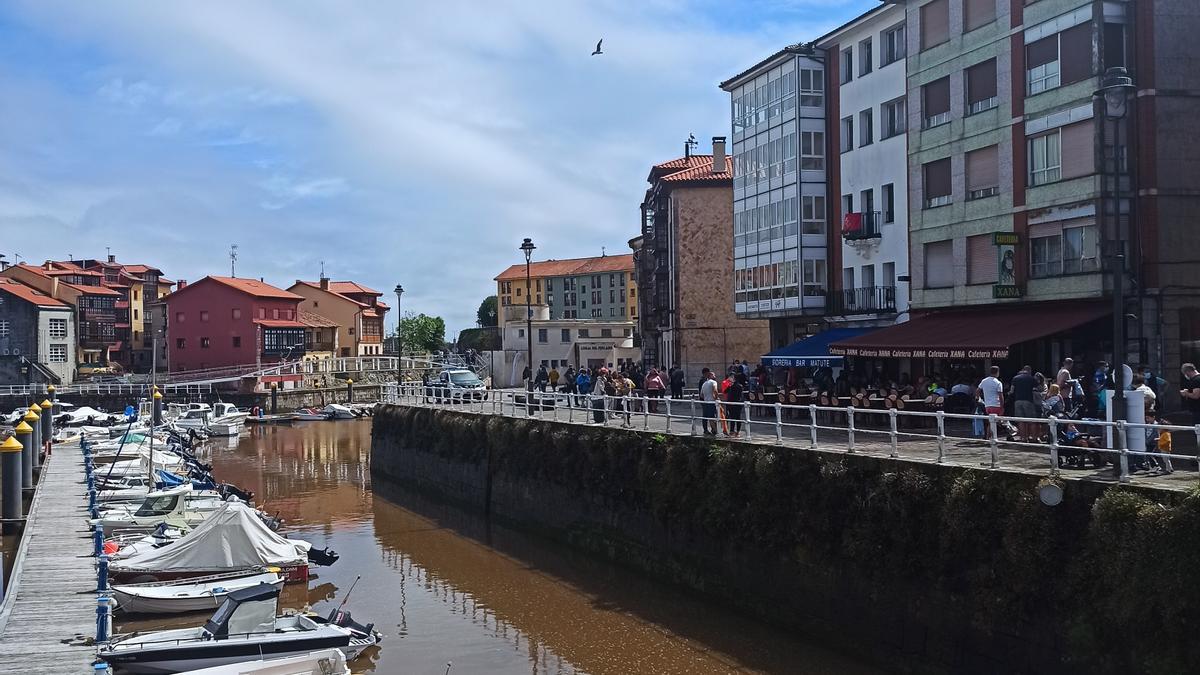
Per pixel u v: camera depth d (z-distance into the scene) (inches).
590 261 6122.1
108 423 2519.7
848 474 741.9
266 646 703.1
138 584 892.0
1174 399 992.2
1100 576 542.9
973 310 1226.6
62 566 895.7
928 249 1317.7
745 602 852.6
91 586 825.5
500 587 1012.5
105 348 3996.1
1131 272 1010.1
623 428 1098.7
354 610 936.3
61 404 2918.3
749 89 1846.7
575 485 1166.3
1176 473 588.1
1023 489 598.2
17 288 3572.8
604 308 5905.5
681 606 914.1
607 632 846.5
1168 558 499.5
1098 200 1020.5
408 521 1421.0
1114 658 535.5
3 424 2706.7
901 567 683.4
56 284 3789.4
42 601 775.7
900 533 684.7
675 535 957.8
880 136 1504.7
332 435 2765.7
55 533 1047.0
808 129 1652.3
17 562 855.7
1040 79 1111.0
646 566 1008.2
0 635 677.9
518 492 1322.6
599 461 1110.4
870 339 1209.4
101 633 665.6
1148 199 1005.8
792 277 1679.4
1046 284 1099.3
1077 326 987.3
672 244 2245.3
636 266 2908.5
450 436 1578.5
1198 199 1016.9
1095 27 1025.5
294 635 724.0
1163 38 1011.9
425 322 5541.3
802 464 794.2
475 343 5093.5
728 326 2178.9
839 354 1214.3
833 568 751.7
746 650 774.5
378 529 1358.3
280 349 3769.7
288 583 977.5
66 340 3627.0
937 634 656.4
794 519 792.3
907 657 679.7
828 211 1656.0
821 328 1662.2
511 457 1350.9
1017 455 716.7
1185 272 1009.5
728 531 872.9
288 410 3299.7
